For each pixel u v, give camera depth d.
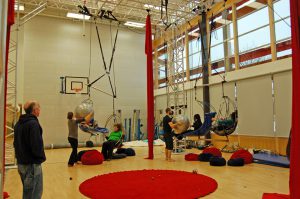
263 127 8.04
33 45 11.02
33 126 2.62
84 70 11.86
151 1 9.71
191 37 11.45
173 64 10.82
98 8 10.41
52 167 6.22
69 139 6.40
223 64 9.77
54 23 11.47
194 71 11.20
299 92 1.84
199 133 7.48
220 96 9.70
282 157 6.56
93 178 4.93
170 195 3.74
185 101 11.00
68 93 11.42
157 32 13.62
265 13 8.26
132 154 7.93
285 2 7.58
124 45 12.86
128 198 3.62
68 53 11.62
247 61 8.89
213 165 6.18
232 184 4.37
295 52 1.86
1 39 0.86
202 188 4.07
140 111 12.95
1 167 0.88
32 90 10.84
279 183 4.42
